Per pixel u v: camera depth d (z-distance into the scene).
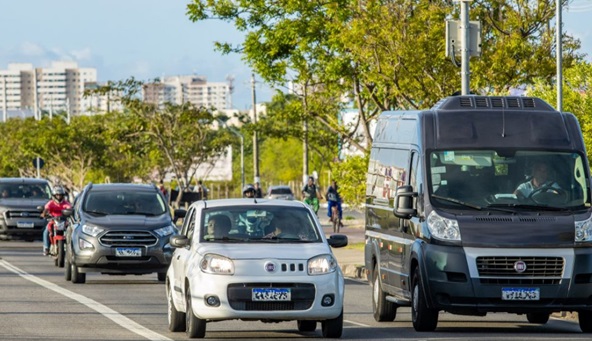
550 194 35.16
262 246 32.81
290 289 31.80
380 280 39.56
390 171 39.41
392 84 73.38
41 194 90.50
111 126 165.50
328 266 32.38
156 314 40.19
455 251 34.00
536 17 71.12
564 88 63.22
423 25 70.69
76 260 53.66
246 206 34.56
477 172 35.44
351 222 128.25
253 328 35.97
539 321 39.16
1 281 55.34
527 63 69.50
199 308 31.86
